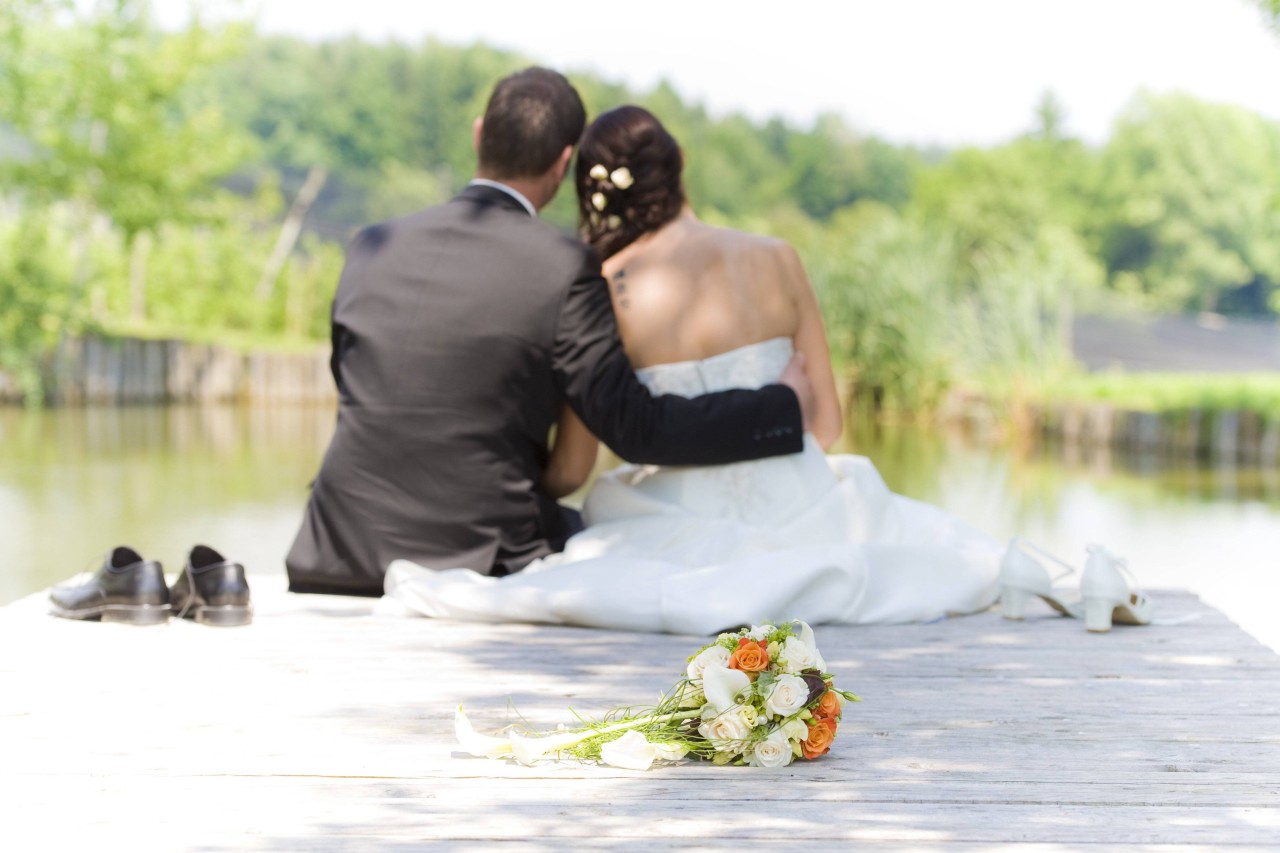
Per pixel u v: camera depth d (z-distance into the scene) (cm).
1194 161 5369
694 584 320
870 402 1770
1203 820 189
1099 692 264
